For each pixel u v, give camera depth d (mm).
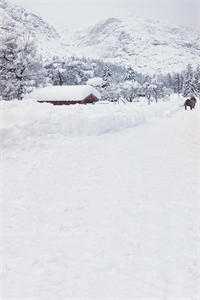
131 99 90688
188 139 20969
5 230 9430
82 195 12016
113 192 12203
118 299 6441
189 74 108312
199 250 8055
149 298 6438
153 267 7484
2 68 53500
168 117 36469
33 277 7273
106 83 88750
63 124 22688
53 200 11609
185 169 14609
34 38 56719
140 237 8836
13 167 15641
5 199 11727
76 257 8016
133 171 14648
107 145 20031
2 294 6691
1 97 53000
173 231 9055
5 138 19141
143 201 11250
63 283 7031
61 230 9422
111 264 7668
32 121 21516
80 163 16141
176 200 11188
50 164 16047
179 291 6625
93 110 28297
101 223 9766
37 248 8477
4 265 7730
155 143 20359
